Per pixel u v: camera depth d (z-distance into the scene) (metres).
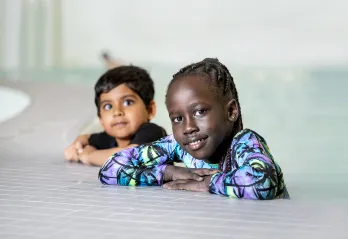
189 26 20.89
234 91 2.27
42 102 6.70
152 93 3.36
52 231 1.59
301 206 1.93
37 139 4.16
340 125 7.22
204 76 2.15
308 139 6.19
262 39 20.42
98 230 1.60
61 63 20.28
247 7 20.41
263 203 1.98
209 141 2.15
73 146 3.31
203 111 2.12
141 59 21.19
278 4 20.16
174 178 2.34
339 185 3.89
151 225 1.65
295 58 20.25
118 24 21.06
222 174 2.16
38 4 19.28
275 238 1.52
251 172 2.04
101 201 2.03
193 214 1.80
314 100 10.05
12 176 2.69
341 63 19.94
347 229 1.62
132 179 2.38
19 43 18.61
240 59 20.64
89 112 5.68
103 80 3.28
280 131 6.81
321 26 19.95
